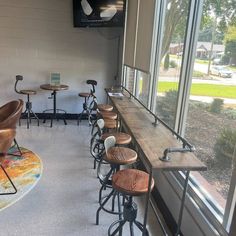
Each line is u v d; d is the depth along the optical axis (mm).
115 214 2361
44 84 5637
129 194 1785
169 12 2924
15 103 3447
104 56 5727
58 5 5316
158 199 2699
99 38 5617
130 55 4266
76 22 5270
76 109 5898
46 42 5496
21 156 3693
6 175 2932
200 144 2119
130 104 3469
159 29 3141
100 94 5902
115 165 2248
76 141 4457
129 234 2230
